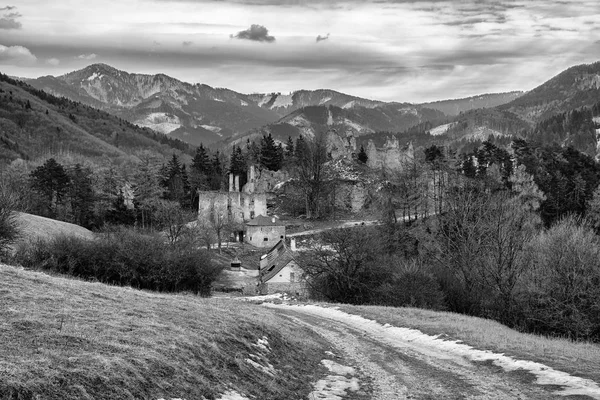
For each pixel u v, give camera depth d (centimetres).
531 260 5912
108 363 1948
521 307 5438
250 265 11400
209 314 3319
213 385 2202
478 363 3391
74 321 2438
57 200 13588
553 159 15638
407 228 11106
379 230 10269
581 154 15988
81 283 3769
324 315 5812
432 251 8881
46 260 5906
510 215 7219
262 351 2959
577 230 6284
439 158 13862
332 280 7756
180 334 2589
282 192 15888
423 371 3225
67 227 9544
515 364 3219
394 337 4447
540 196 11669
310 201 14850
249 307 4962
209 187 17238
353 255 7594
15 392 1611
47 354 1914
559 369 3012
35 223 8800
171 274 6412
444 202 11631
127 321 2641
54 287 3209
